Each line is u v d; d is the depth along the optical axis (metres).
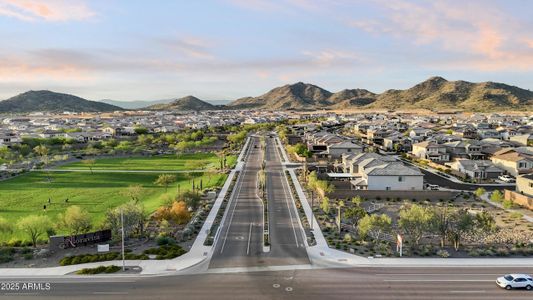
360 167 120.75
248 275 57.34
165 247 67.94
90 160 173.38
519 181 107.44
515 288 52.53
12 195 116.25
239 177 137.38
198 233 77.62
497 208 96.06
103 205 105.69
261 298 49.91
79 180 138.25
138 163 176.38
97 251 67.19
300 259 63.84
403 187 107.62
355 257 64.50
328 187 106.56
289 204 100.94
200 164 162.88
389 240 73.50
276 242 72.38
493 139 193.38
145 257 63.72
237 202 103.31
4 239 77.06
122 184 132.25
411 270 59.19
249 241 72.88
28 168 159.25
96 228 80.38
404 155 176.50
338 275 57.28
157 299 49.78
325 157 171.62
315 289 52.59
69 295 51.00
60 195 116.56
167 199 94.75
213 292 51.72
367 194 105.62
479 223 70.94
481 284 54.47
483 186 119.31
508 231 78.69
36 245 71.94
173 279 56.03
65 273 58.16
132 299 49.84
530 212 92.00
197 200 97.38
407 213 71.69
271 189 118.19
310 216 89.69
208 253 66.56
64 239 68.50
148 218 88.12
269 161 171.50
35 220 73.06
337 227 81.12
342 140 189.38
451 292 51.88
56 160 178.38
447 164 143.75
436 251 66.81
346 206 98.50
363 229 71.19
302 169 144.38
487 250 66.62
